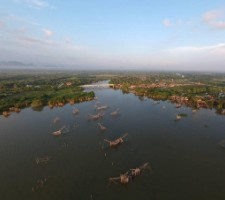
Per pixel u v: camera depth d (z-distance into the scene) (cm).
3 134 11350
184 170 7881
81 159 8681
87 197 6475
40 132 11656
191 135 11319
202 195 6544
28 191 6775
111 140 10606
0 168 8025
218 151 9444
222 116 15075
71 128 12338
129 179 7250
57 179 7362
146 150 9494
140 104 18775
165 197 6444
